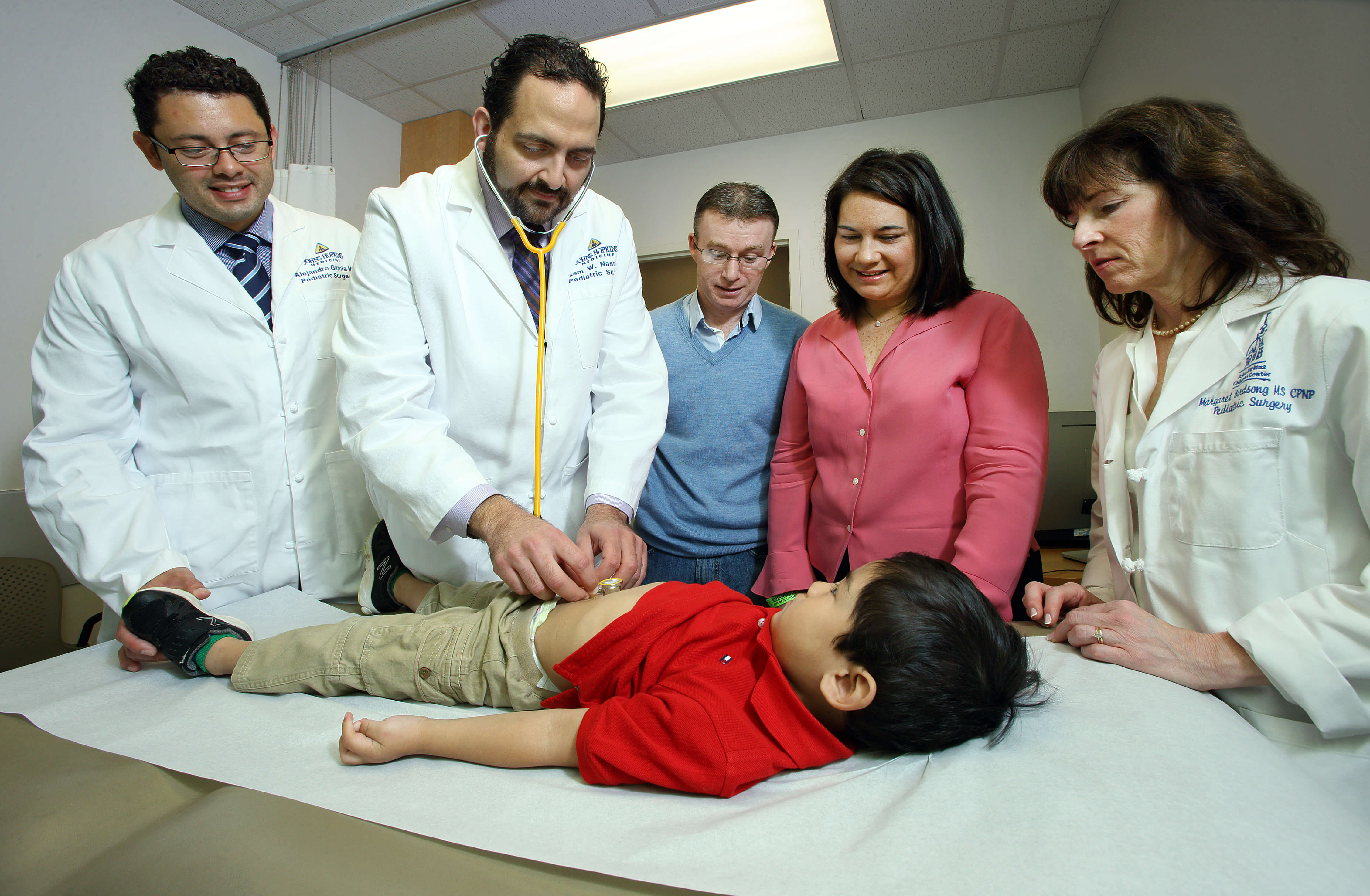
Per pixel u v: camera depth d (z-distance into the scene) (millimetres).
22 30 2225
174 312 1255
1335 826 536
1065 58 3027
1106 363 1040
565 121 985
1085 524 2088
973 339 1124
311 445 1356
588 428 1291
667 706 699
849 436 1187
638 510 1567
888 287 1172
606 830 581
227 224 1311
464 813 609
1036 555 1246
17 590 1891
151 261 1263
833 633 756
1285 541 756
